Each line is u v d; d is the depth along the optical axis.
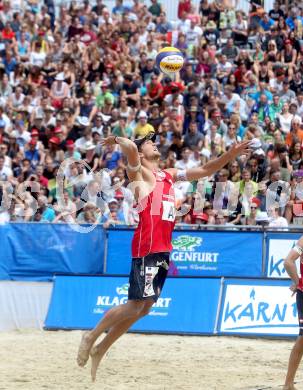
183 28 31.25
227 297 17.59
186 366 13.25
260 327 17.00
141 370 12.80
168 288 17.97
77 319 18.23
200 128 26.16
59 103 28.11
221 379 11.95
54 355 14.41
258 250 18.92
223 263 19.05
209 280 17.94
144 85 29.05
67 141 24.53
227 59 30.14
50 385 11.28
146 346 15.68
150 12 33.56
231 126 24.52
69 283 18.67
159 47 30.25
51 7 33.59
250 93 27.55
